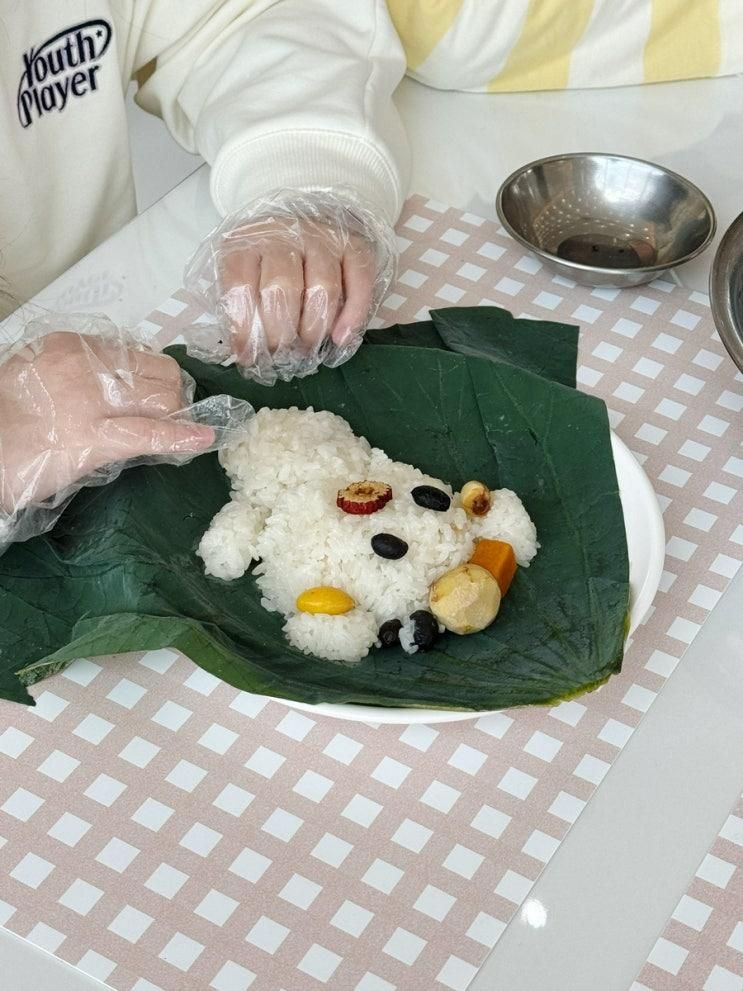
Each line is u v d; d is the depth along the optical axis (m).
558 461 0.79
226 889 0.66
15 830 0.68
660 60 1.08
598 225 0.96
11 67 0.96
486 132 1.05
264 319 0.84
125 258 0.95
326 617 0.72
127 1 1.02
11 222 1.01
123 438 0.75
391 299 0.92
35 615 0.73
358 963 0.64
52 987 0.64
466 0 1.03
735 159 1.03
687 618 0.76
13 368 0.78
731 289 0.84
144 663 0.74
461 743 0.71
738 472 0.83
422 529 0.75
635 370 0.88
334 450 0.78
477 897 0.66
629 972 0.64
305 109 0.95
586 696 0.73
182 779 0.70
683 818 0.69
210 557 0.75
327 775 0.70
